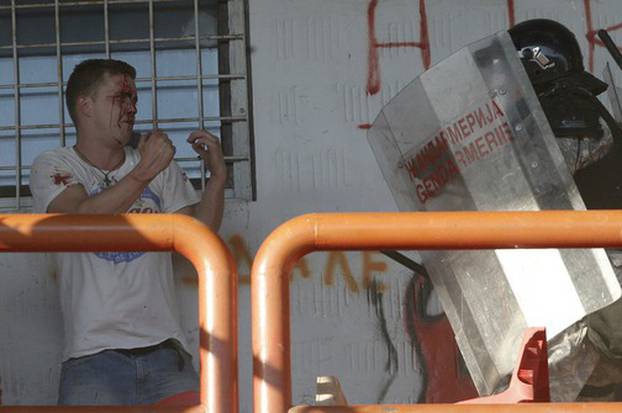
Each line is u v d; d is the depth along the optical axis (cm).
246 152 887
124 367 718
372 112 890
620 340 580
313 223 440
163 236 442
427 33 893
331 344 872
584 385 588
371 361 872
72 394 712
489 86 593
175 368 729
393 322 873
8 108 898
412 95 611
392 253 689
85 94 776
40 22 904
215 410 434
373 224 440
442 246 442
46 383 865
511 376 573
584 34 894
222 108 895
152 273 739
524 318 576
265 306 436
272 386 433
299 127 889
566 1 895
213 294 438
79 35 903
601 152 614
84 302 726
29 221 441
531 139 585
